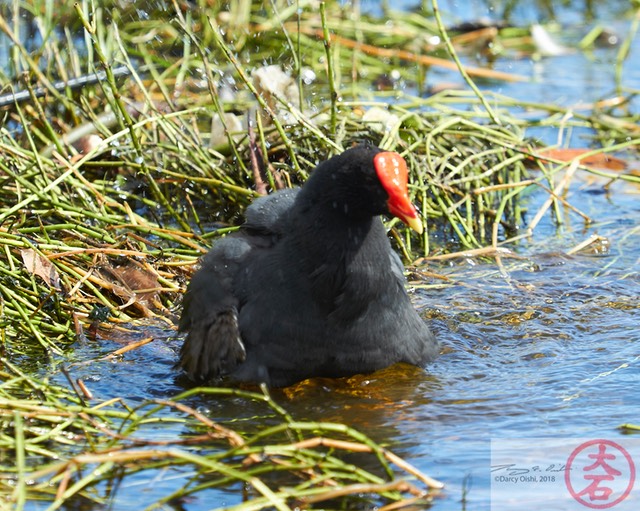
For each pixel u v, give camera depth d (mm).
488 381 8602
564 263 11484
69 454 7191
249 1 16406
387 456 6777
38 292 9930
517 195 12969
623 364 8836
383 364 8547
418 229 7855
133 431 7609
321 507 6578
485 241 12273
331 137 12188
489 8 19859
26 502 6582
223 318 8328
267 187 11945
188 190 12227
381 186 7855
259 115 11766
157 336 9625
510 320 9930
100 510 6523
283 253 8195
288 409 8094
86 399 8297
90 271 10102
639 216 12836
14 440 7230
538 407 8047
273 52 16016
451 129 13273
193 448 7332
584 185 13836
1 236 10086
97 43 11297
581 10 20203
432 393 8352
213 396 8367
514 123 13555
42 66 14789
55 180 11172
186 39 14625
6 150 11781
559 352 9180
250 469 6949
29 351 9305
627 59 17703
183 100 14344
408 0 19922
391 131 12203
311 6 17062
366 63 16969
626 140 14641
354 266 8086
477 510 6539
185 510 6535
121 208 11523
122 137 12766
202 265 8609
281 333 8242
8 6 15375
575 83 16625
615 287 10727
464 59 17797
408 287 10719
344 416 7938
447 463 7145
